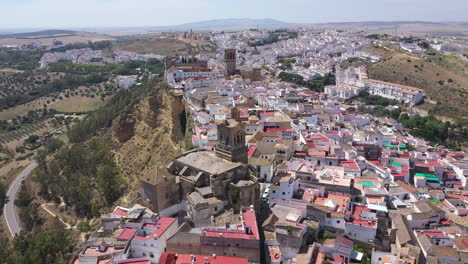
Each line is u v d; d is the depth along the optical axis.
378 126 186.88
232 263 71.25
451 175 133.25
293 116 173.38
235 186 91.00
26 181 196.50
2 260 119.00
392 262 78.56
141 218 89.69
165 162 177.25
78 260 79.25
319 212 89.00
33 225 155.62
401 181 118.88
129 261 72.06
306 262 75.06
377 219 90.69
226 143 102.56
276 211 92.38
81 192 158.12
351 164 120.44
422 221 93.88
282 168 107.44
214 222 84.88
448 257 78.38
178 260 72.31
